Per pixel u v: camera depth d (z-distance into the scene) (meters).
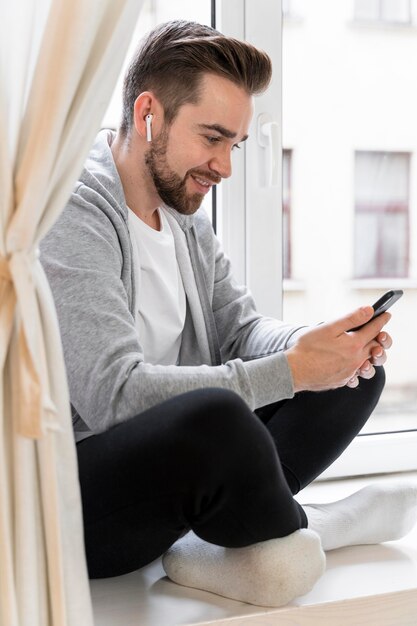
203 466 1.36
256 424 1.39
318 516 1.72
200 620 1.45
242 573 1.49
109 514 1.45
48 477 1.30
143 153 1.67
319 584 1.61
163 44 1.64
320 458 1.73
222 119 1.62
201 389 1.38
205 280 1.85
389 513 1.79
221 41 1.63
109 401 1.43
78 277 1.49
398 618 1.58
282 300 2.22
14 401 1.30
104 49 1.31
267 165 2.16
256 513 1.42
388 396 2.34
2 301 1.31
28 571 1.30
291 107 2.19
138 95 1.67
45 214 1.33
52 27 1.29
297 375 1.53
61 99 1.28
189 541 1.62
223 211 2.18
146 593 1.57
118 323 1.48
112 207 1.62
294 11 2.17
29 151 1.30
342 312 2.28
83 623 1.34
